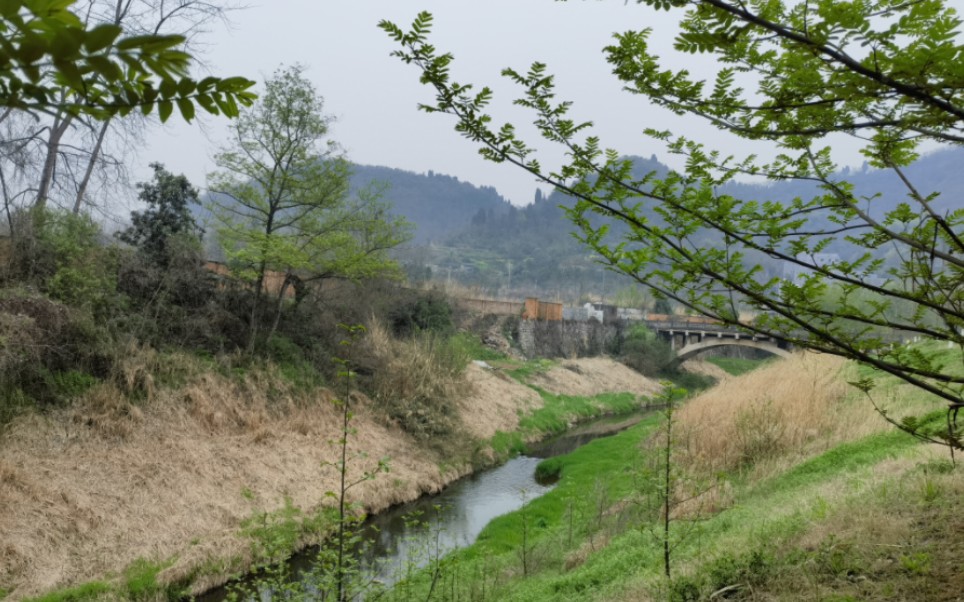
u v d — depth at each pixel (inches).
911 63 81.8
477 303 1615.4
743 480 450.0
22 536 386.6
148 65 41.5
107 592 376.5
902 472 295.3
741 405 571.5
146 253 681.0
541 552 425.7
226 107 51.4
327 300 892.0
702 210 114.9
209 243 951.0
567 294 4114.2
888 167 123.0
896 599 171.0
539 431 1039.0
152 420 543.8
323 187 717.9
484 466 811.4
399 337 1072.8
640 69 109.2
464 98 112.6
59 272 563.5
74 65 38.6
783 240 125.0
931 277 112.1
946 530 204.8
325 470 613.0
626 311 2114.9
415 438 781.9
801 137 121.2
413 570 291.3
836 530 237.3
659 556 305.3
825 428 506.0
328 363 791.7
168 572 408.8
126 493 464.4
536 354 1589.6
